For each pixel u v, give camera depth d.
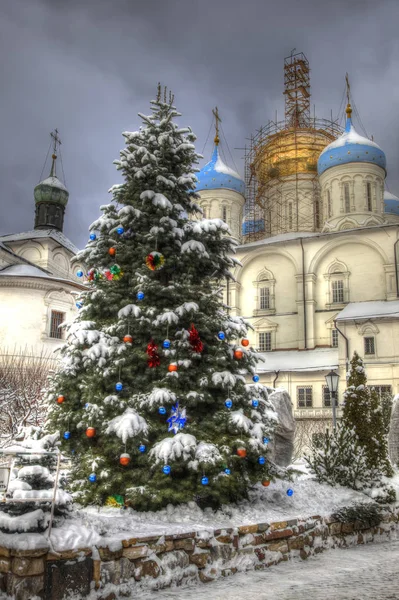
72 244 54.97
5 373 31.58
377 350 49.22
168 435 10.30
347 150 63.66
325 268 58.31
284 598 7.75
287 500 12.16
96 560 7.46
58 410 11.18
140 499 9.73
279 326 59.16
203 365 11.23
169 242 11.91
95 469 10.10
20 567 6.81
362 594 8.00
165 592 7.96
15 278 40.97
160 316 10.84
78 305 12.08
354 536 12.22
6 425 22.78
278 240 60.31
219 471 10.18
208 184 72.56
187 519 9.75
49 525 7.27
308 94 78.81
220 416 10.77
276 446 17.50
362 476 14.50
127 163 12.23
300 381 51.97
